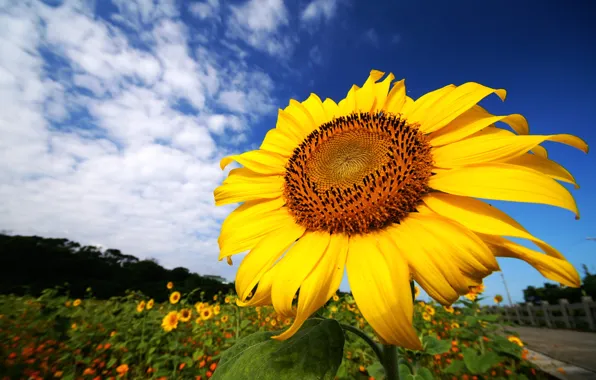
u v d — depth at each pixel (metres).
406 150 0.22
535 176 0.18
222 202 0.28
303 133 0.32
